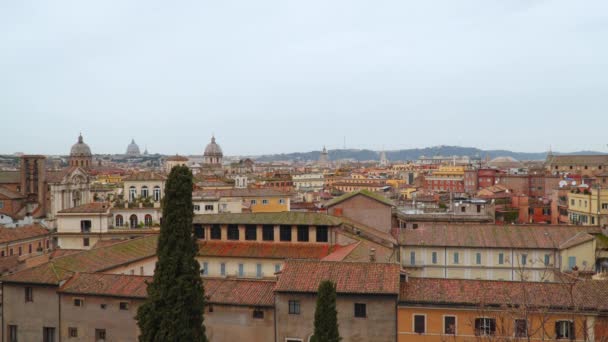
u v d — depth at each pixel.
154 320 50.91
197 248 53.62
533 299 56.25
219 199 134.38
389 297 57.88
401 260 98.06
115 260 77.12
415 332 57.75
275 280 69.12
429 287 60.03
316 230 85.25
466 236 98.12
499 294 57.72
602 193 131.88
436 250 97.19
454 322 57.16
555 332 54.31
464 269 96.00
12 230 112.69
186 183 52.75
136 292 63.28
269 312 59.91
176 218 52.03
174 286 50.78
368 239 90.81
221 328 60.88
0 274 84.00
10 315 67.38
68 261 71.50
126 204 119.94
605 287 57.66
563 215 148.38
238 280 64.75
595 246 91.56
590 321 53.97
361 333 58.34
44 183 143.25
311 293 58.66
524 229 98.81
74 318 65.00
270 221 86.88
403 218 122.50
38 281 66.06
